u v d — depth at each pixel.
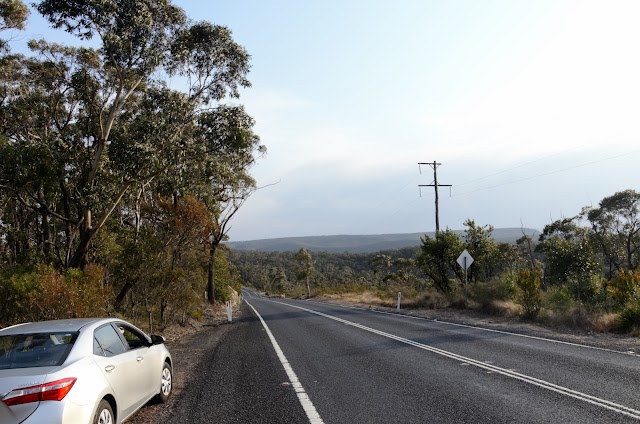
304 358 11.23
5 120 20.80
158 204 21.70
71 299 11.87
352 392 7.80
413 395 7.48
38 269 13.01
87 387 5.03
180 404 7.43
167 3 17.27
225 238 36.84
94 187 18.16
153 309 19.06
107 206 18.39
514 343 12.74
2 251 23.70
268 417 6.55
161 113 18.61
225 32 18.45
